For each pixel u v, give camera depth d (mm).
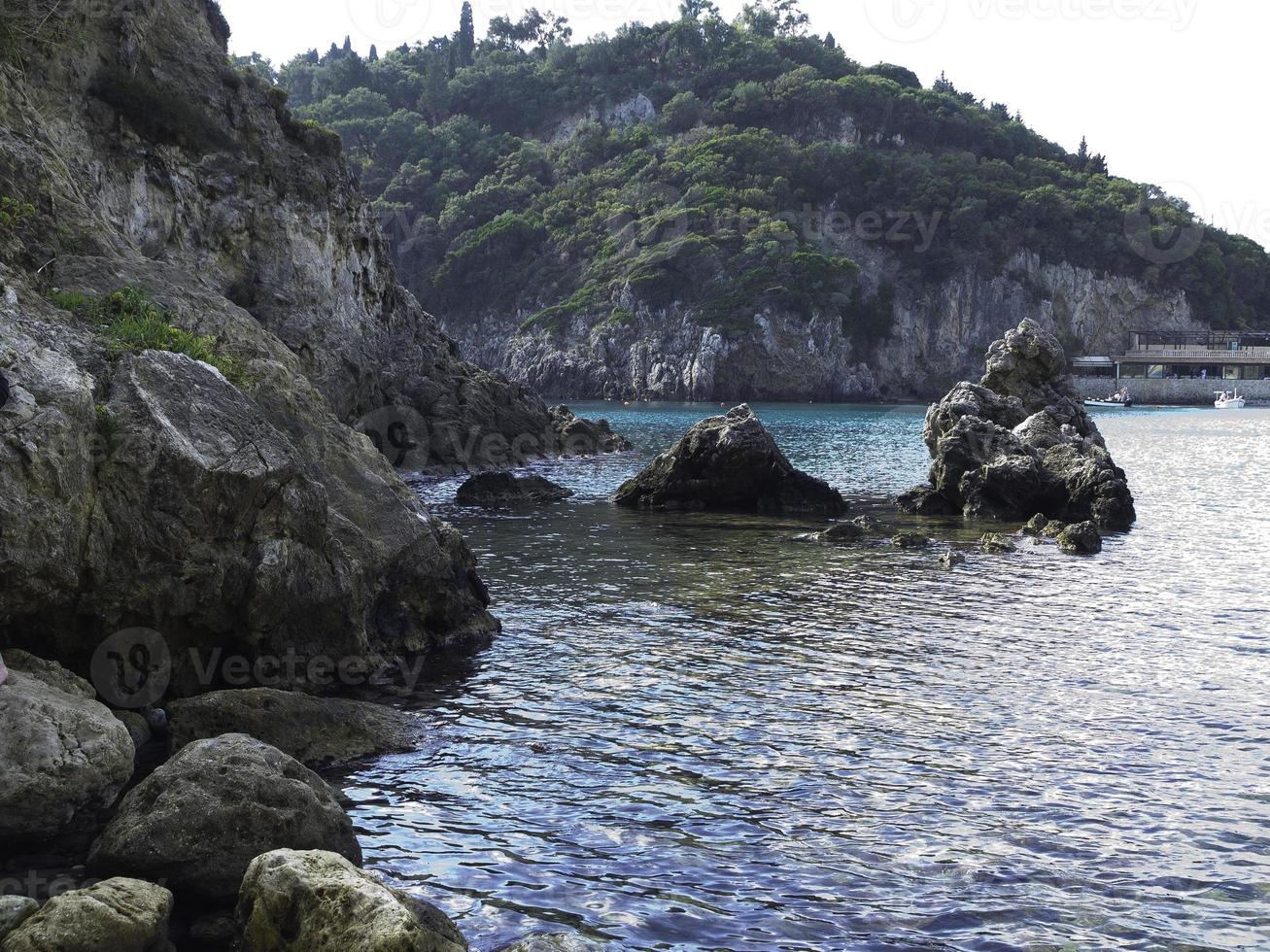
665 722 12383
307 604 13359
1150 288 190875
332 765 10766
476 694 13398
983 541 25594
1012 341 43094
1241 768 11102
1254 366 160250
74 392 11047
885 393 175625
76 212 18672
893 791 10422
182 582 11961
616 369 163625
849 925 7953
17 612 10547
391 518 15727
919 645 16016
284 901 6992
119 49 35469
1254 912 8195
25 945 6504
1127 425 93500
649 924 7906
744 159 197375
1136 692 13727
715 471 33000
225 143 39906
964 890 8484
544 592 19875
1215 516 32344
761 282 165750
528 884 8461
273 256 41219
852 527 26734
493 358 182875
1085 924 7996
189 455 11945
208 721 10641
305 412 16266
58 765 8461
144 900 7137
